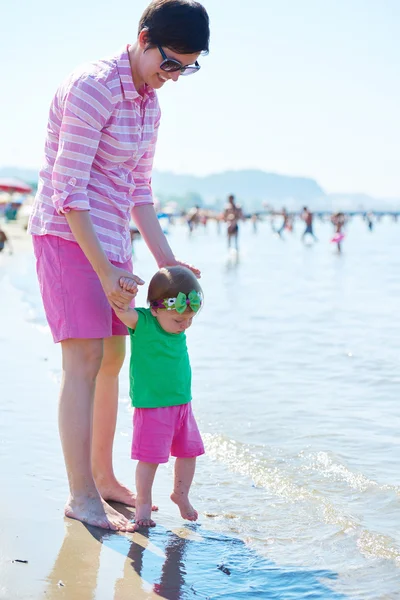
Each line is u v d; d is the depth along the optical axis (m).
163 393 3.56
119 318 3.59
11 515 3.51
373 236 57.91
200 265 23.58
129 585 2.88
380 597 2.88
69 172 3.48
